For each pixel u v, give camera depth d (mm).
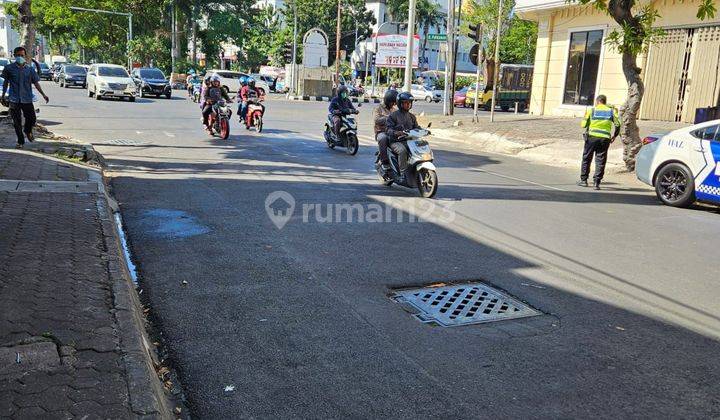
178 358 4012
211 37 71312
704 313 5145
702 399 3701
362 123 25000
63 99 29297
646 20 13328
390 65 52594
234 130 19016
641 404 3619
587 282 5859
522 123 21906
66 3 68500
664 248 7273
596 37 22641
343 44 83688
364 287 5477
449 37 27203
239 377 3791
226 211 8148
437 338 4457
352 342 4336
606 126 11648
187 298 5055
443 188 10812
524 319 4891
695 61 19094
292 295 5207
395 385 3742
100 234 6082
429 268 6086
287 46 42969
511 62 61688
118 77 30484
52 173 9266
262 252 6391
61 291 4453
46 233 5977
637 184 12727
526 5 23969
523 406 3545
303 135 18391
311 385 3715
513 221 8375
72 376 3250
